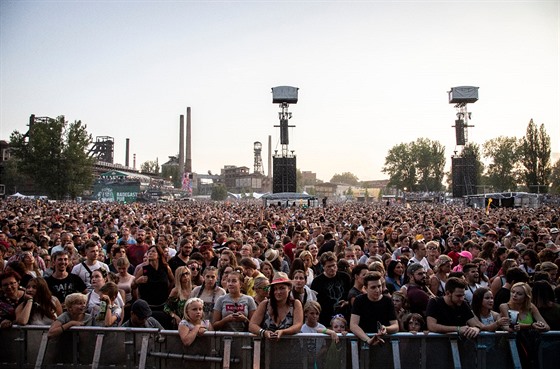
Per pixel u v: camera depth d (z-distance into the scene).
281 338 5.79
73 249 10.62
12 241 12.38
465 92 76.25
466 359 5.81
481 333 5.84
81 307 6.17
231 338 5.81
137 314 6.42
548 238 12.82
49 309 6.55
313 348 5.81
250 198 145.25
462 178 76.69
